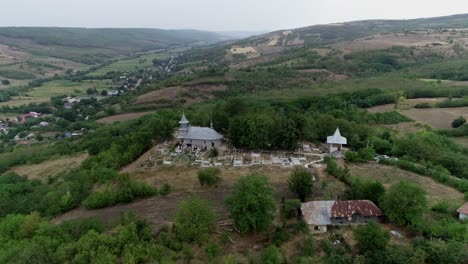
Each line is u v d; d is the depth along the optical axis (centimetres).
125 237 5312
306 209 5834
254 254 5081
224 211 6369
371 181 6650
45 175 11125
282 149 9862
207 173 7588
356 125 11212
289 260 4944
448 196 6875
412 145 9531
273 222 5841
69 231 5912
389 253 4825
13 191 9006
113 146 10600
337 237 5388
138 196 7375
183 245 5241
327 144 10050
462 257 4659
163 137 11175
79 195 7706
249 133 9600
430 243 4919
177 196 7212
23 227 6203
